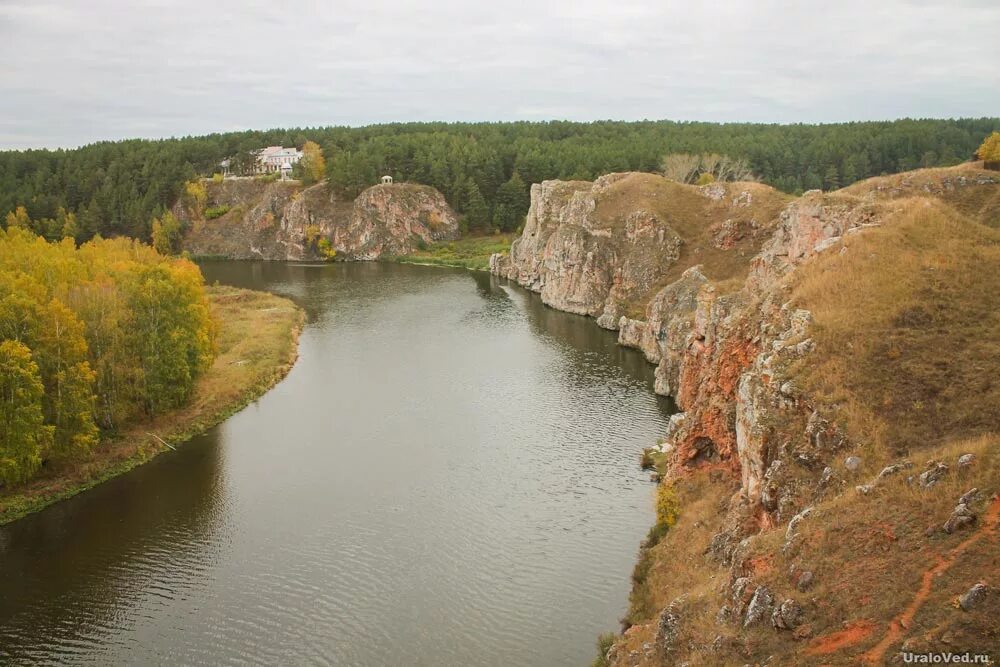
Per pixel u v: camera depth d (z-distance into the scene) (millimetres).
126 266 78938
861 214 56812
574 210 134625
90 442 60219
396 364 92625
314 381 85812
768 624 26875
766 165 191125
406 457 63906
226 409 74875
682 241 117312
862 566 26438
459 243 199750
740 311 50875
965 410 33219
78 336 60594
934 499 27406
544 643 40031
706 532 42469
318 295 141375
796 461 34938
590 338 105438
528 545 49688
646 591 40938
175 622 42469
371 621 42250
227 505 55656
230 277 164875
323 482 59281
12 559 48750
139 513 54531
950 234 46812
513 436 68125
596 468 61062
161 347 70625
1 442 53656
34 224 189375
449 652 39594
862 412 34531
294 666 38844
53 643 40875
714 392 50656
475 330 111062
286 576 46750
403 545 50000
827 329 39438
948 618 22531
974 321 38094
